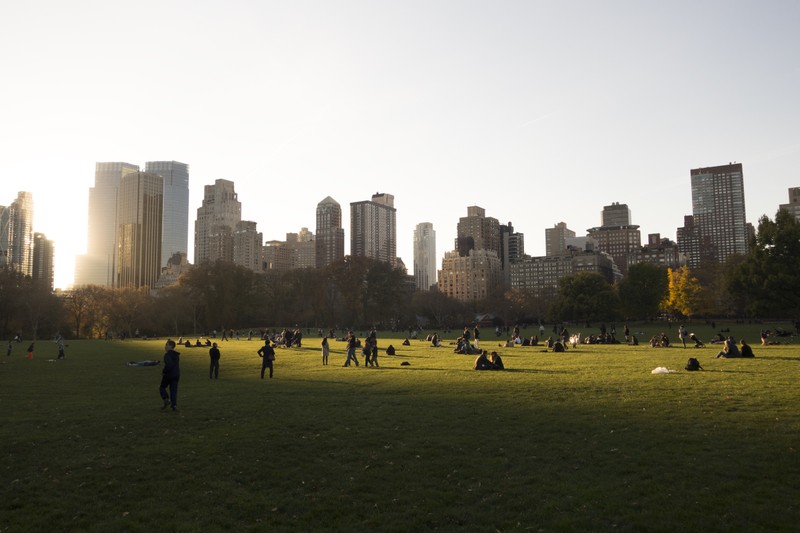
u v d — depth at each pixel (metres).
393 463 12.59
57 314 119.62
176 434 15.50
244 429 16.00
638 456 12.55
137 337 126.12
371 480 11.52
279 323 159.25
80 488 11.20
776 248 78.19
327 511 9.98
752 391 20.97
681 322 137.75
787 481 10.68
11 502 10.45
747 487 10.48
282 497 10.69
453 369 32.91
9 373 34.81
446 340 75.81
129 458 13.14
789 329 89.94
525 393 21.95
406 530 9.13
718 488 10.45
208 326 134.62
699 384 23.23
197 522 9.52
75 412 19.08
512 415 17.44
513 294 193.50
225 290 133.88
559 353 43.91
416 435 15.05
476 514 9.70
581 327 135.38
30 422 17.22
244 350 59.06
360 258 160.38
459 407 19.19
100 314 130.12
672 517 9.30
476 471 11.90
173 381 19.33
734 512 9.40
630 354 41.59
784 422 15.38
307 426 16.38
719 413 16.89
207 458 13.11
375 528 9.25
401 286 168.38
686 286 127.25
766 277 77.44
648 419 16.28
